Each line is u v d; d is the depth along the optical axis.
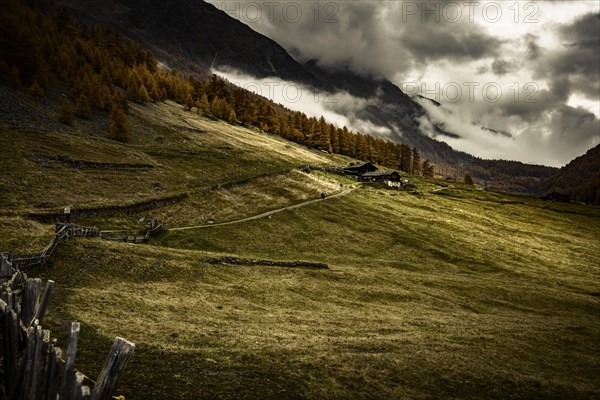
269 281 43.28
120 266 37.06
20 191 64.12
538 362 27.77
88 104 127.25
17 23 124.12
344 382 18.92
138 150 112.69
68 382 6.71
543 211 144.62
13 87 117.81
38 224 45.81
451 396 19.70
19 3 166.12
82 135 108.19
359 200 104.69
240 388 16.59
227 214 80.00
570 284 65.00
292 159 156.25
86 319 21.55
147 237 57.66
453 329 33.25
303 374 18.94
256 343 22.69
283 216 82.81
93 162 88.12
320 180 119.44
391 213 96.69
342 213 91.06
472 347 28.06
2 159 74.06
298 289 42.34
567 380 25.03
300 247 68.81
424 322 35.00
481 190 182.62
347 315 35.12
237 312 31.17
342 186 118.75
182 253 45.59
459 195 150.50
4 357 8.76
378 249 72.81
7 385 8.53
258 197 94.31
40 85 126.06
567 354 30.83
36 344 7.41
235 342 22.38
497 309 48.19
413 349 25.33
